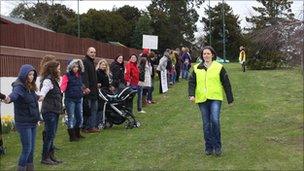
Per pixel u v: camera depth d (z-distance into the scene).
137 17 75.06
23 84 8.90
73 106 12.33
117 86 16.56
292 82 23.25
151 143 11.84
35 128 9.18
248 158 9.86
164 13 77.81
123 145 11.78
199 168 9.38
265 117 14.35
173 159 10.18
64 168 9.95
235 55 68.44
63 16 71.31
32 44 20.98
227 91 9.86
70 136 12.48
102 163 10.20
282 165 9.27
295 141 10.94
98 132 13.66
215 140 10.11
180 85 25.56
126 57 37.06
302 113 14.64
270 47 12.00
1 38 20.39
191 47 81.31
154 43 27.98
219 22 69.31
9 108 16.52
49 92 10.01
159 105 18.86
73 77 12.19
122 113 14.12
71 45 25.91
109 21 66.06
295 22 11.26
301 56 11.20
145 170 9.51
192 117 15.35
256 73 29.22
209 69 9.89
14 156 11.33
